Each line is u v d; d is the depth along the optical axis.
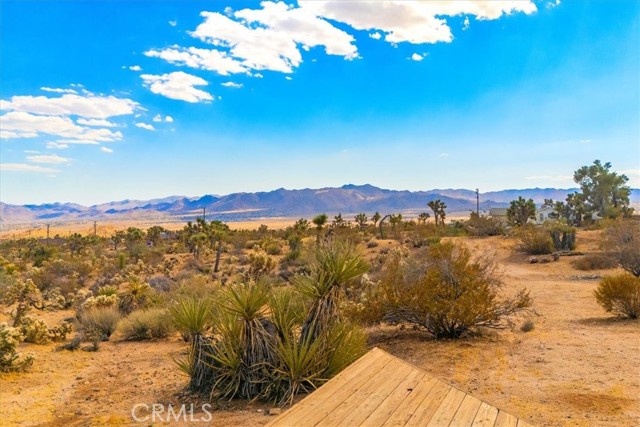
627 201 74.44
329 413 4.14
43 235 169.88
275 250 46.91
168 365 11.77
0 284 24.50
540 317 14.50
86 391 9.54
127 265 44.16
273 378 7.91
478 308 11.41
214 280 31.77
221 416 7.22
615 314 14.21
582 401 6.94
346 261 8.56
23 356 11.46
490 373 8.66
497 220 51.50
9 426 7.36
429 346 11.02
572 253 32.56
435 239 41.66
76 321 19.59
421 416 4.11
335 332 8.27
